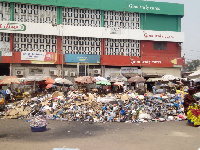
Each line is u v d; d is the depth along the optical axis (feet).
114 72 102.17
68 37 99.60
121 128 32.35
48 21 97.55
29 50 95.20
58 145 21.74
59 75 96.78
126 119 39.96
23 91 79.46
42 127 30.17
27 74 94.43
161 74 105.91
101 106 45.62
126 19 106.32
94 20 102.63
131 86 100.89
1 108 50.21
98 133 28.55
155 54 107.76
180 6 110.73
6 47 92.73
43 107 46.98
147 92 81.92
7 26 91.91
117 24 105.09
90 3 100.99
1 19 93.20
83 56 98.12
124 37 103.86
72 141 23.75
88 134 27.94
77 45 100.32
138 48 106.73
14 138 25.77
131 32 104.73
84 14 101.81
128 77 102.78
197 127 32.07
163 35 107.76
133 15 107.34
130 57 103.04
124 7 104.53
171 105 46.37
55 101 51.52
